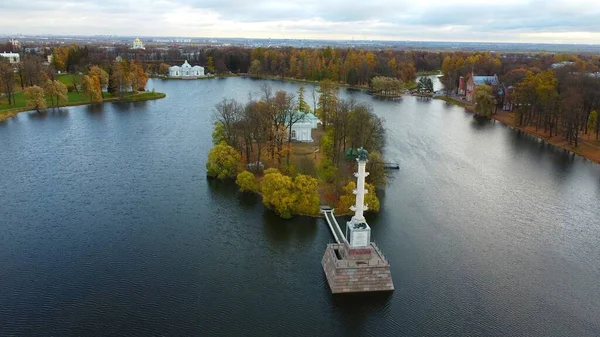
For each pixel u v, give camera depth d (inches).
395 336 2758.4
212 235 3914.9
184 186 5009.8
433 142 7150.6
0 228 3983.8
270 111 5546.3
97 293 3100.4
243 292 3134.8
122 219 4195.4
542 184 5334.6
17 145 6574.8
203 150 6392.7
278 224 4116.6
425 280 3289.9
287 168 5012.3
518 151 6737.2
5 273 3307.1
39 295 3068.4
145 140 6909.5
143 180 5187.0
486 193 4997.5
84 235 3885.3
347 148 5915.4
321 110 7598.4
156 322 2824.8
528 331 2812.5
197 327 2787.9
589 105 7303.2
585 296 3174.2
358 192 3179.1
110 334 2716.5
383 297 3095.5
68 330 2746.1
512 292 3189.0
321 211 4315.9
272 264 3481.8
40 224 4074.8
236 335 2728.8
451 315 2940.5
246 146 5625.0
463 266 3484.3
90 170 5511.8
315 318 2891.2
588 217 4439.0
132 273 3336.6
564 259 3651.6
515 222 4284.0
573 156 6515.8
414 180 5339.6
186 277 3297.2
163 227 4047.7
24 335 2696.9
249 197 4714.6
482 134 7795.3
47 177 5251.0
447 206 4603.8
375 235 3912.4
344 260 3149.6
